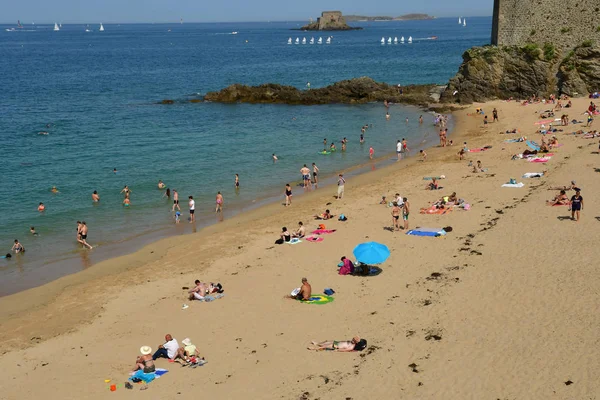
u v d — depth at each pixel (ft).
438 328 75.31
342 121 267.80
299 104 322.96
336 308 84.12
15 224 135.03
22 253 117.60
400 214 126.11
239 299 89.81
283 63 577.02
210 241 119.24
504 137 205.16
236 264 104.78
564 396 58.70
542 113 236.84
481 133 219.61
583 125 207.31
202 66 561.43
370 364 68.49
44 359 75.87
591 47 265.75
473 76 289.53
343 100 323.57
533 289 83.15
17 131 249.55
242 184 167.53
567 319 73.72
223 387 66.33
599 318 72.84
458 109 277.03
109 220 137.80
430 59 568.41
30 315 89.40
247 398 63.77
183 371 70.74
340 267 97.55
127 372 71.41
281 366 69.77
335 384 65.00
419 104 301.84
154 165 189.06
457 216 120.37
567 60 270.67
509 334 71.87
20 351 78.33
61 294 96.58
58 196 156.66
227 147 215.92
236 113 295.69
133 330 82.23
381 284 90.89
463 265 94.73
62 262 112.47
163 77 472.44
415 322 77.56
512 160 166.40
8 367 74.23
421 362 67.77
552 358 65.51
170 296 93.04
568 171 144.77
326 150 208.95
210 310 86.79
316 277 96.12
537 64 275.39
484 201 128.88
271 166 187.83
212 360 72.64
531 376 62.69
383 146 214.48
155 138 233.76
